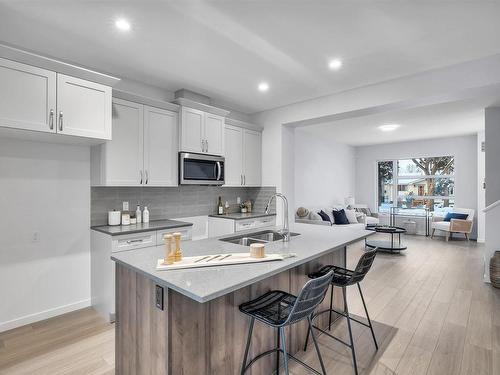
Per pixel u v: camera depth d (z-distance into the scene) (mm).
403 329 2625
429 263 4820
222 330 1706
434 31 2316
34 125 2262
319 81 3348
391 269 4480
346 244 2383
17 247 2672
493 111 4363
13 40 2434
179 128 3459
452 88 2918
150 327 1594
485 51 2639
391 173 8359
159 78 3271
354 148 8805
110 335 2529
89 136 2561
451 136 7066
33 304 2762
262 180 4633
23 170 2695
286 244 2283
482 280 3965
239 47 2580
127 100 3012
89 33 2338
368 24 2227
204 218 4238
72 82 2467
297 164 6418
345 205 8031
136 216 3365
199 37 2406
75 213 3010
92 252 3080
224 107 4387
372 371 2037
